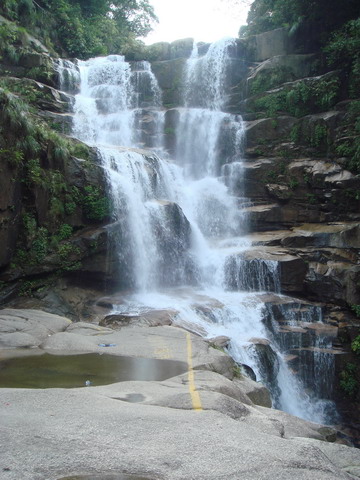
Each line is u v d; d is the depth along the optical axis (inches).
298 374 583.2
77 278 597.6
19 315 470.0
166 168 827.4
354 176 753.6
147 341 400.2
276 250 716.0
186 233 719.1
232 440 173.3
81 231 616.1
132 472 144.8
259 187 845.2
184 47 1134.4
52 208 582.6
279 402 529.7
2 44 916.6
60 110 895.7
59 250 573.9
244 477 143.9
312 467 156.1
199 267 697.0
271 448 168.1
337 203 765.3
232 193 858.8
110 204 633.6
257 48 1040.8
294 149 852.0
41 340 407.8
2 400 220.8
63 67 990.4
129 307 569.3
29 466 145.7
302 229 765.9
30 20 1050.1
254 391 339.3
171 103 1051.3
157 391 251.3
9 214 521.0
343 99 884.6
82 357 351.6
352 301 647.8
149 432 177.3
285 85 933.8
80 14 1218.0
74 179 620.4
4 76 907.4
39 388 271.1
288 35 1016.9
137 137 944.3
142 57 1149.7
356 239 698.2
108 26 1263.5
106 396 238.2
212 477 143.0
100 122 912.3
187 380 283.3
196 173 917.2
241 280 677.3
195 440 171.0
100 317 550.9
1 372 310.5
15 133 541.0
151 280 658.2
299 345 599.5
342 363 597.0
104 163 680.4
